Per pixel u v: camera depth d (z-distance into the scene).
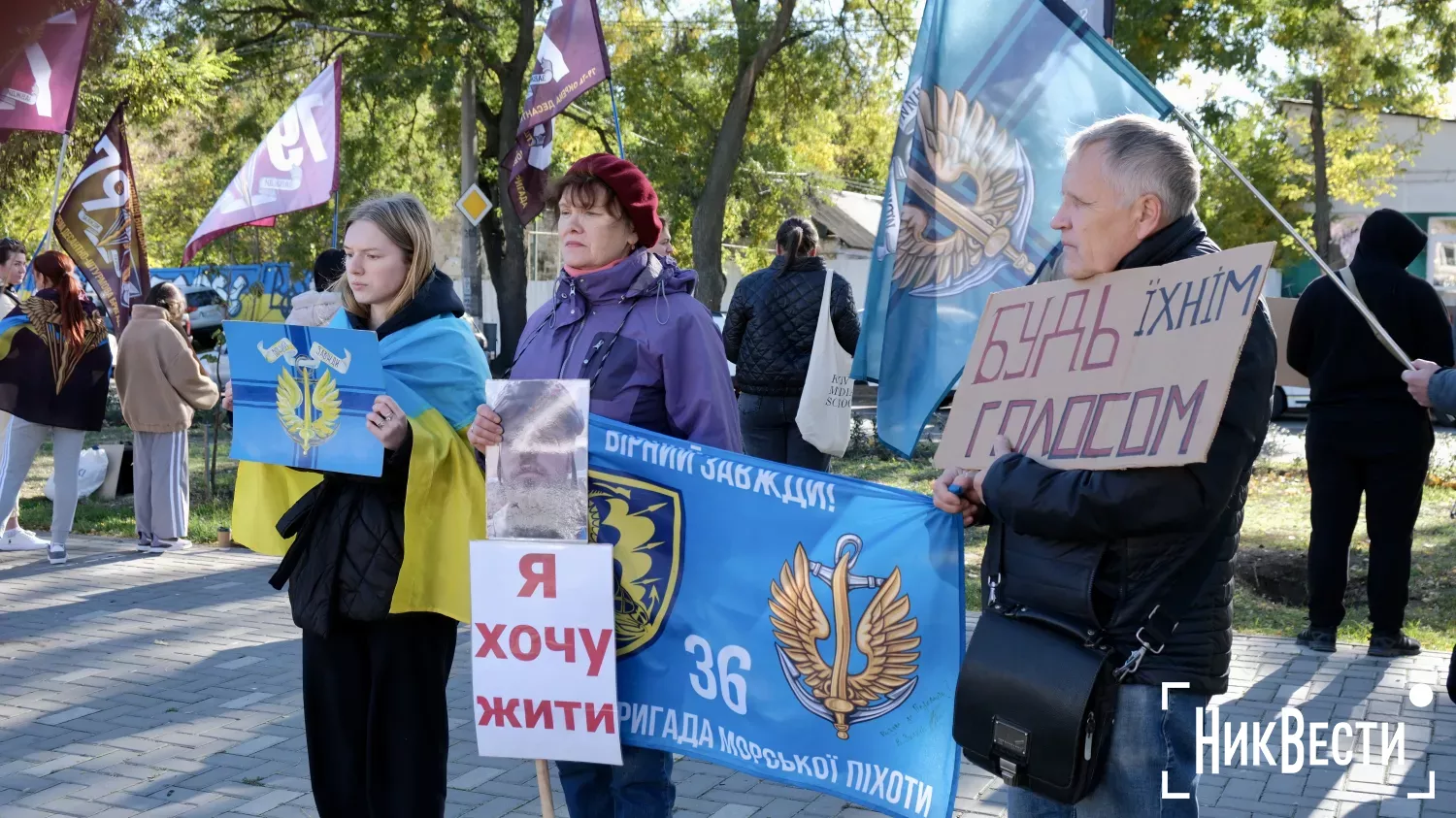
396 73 22.91
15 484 8.36
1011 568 2.48
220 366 17.39
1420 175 33.53
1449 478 11.64
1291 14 20.81
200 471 12.61
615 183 3.25
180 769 4.62
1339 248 31.98
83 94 20.48
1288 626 6.39
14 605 7.19
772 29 23.53
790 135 27.92
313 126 8.62
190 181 36.38
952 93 3.55
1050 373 2.55
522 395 3.16
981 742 2.41
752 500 3.11
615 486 3.18
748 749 3.14
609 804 3.38
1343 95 24.23
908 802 3.00
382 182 27.61
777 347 7.14
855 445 14.04
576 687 3.14
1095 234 2.48
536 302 40.47
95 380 8.25
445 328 3.39
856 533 3.03
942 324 3.60
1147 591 2.34
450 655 3.51
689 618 3.17
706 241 24.17
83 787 4.43
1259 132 25.95
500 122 26.47
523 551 3.15
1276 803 4.10
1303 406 19.31
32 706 5.36
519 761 4.73
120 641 6.40
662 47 25.78
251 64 25.31
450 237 40.91
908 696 3.00
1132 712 2.39
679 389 3.25
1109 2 3.74
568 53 7.65
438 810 3.42
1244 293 2.26
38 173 19.70
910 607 2.99
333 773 3.43
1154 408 2.33
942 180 3.59
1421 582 7.46
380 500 3.29
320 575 3.28
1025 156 3.46
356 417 3.18
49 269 8.09
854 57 25.39
